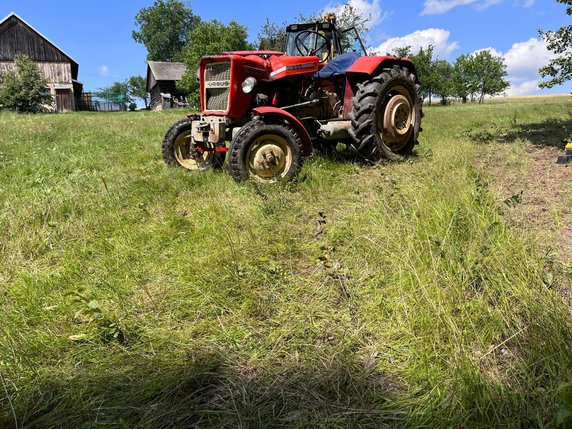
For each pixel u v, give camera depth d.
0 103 28.69
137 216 3.61
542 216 3.18
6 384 1.65
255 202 3.72
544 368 1.54
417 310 1.99
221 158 5.34
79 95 41.31
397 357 1.77
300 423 1.44
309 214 3.59
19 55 29.59
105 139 8.48
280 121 4.58
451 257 2.28
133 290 2.39
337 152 6.00
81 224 3.34
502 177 4.53
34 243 3.03
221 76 4.95
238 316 2.12
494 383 1.51
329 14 6.16
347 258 2.67
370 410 1.49
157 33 62.00
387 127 5.56
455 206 3.02
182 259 2.71
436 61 40.66
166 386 1.62
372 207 3.39
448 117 13.51
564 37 8.24
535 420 1.34
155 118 16.53
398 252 2.50
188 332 1.99
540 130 8.86
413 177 4.45
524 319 1.88
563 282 2.16
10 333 1.95
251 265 2.60
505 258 2.24
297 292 2.33
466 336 1.78
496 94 39.50
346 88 5.66
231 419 1.48
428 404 1.47
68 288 2.44
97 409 1.52
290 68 5.05
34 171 5.26
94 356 1.85
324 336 1.95
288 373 1.71
